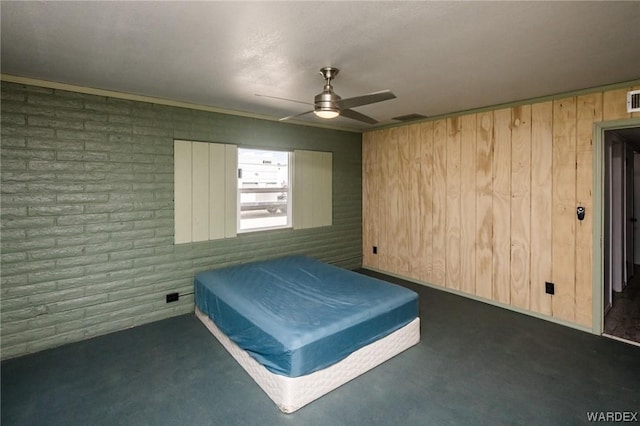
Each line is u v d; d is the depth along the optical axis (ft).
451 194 14.10
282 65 8.30
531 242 11.81
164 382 8.01
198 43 7.03
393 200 16.49
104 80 9.43
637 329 10.77
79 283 10.10
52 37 6.74
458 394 7.53
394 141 16.28
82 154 10.02
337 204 16.96
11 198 9.02
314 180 15.93
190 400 7.36
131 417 6.83
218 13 5.82
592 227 10.43
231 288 10.23
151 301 11.46
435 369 8.52
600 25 6.32
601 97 10.07
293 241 15.30
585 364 8.70
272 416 6.88
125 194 10.80
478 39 6.89
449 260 14.33
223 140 12.84
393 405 7.18
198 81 9.52
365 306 8.79
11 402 7.25
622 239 14.32
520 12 5.83
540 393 7.53
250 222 14.28
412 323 9.65
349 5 5.57
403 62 8.15
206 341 10.08
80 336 10.13
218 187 12.82
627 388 7.66
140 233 11.15
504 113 12.28
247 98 11.35
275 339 7.25
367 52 7.52
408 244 15.94
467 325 11.12
